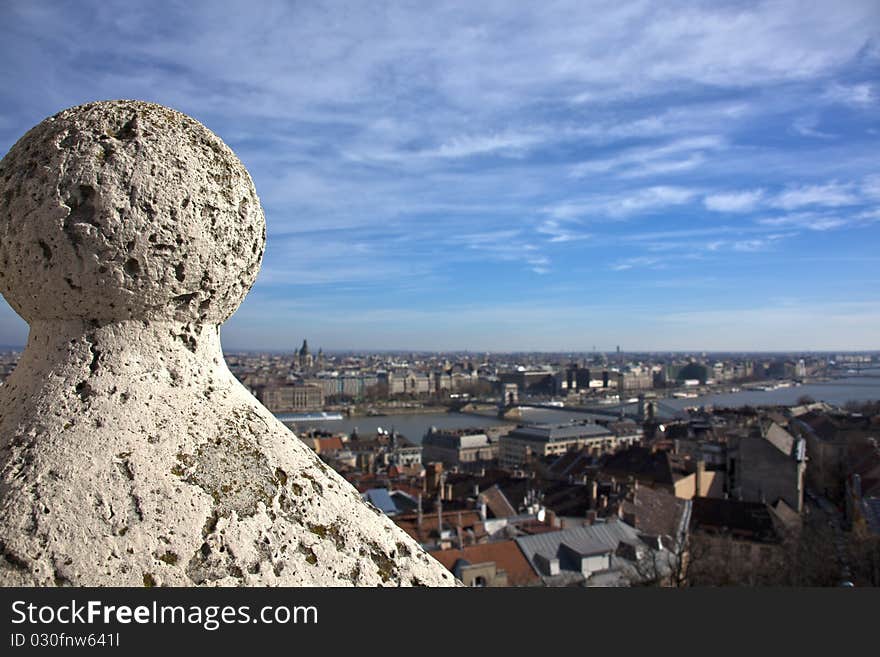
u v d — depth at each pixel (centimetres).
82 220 337
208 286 368
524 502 6819
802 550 4703
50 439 324
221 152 378
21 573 295
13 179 346
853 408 16788
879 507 5022
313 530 352
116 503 313
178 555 313
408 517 5612
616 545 4906
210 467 339
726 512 6150
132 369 349
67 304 346
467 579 4209
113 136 349
